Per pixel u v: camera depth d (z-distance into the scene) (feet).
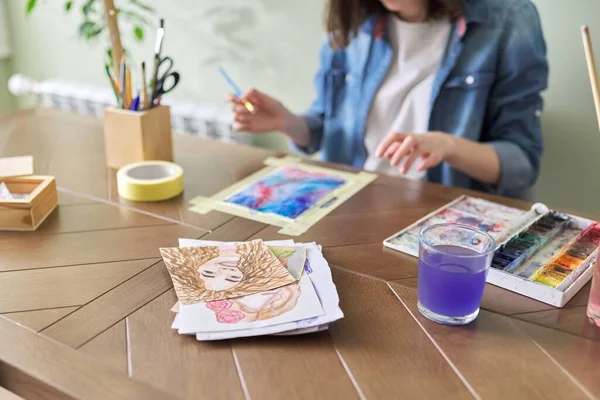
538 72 4.56
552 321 2.47
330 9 4.82
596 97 2.23
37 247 3.04
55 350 2.28
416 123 4.89
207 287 2.64
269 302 2.54
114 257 2.94
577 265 2.79
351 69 5.10
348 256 2.94
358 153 5.12
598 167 5.40
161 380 2.14
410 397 2.08
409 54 4.84
